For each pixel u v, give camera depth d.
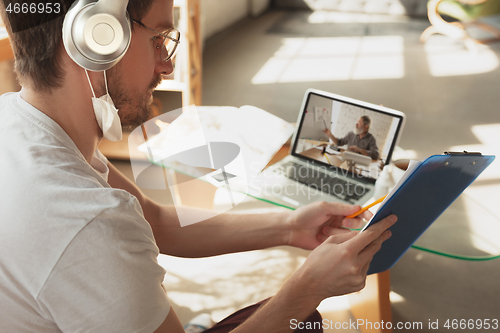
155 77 0.73
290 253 2.04
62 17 0.56
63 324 0.55
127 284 0.55
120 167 2.45
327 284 0.72
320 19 7.78
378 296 1.43
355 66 5.14
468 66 5.16
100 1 0.55
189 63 2.60
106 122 0.65
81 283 0.54
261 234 1.04
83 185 0.57
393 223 0.75
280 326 0.73
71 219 0.53
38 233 0.53
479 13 6.12
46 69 0.59
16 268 0.53
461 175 0.79
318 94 1.54
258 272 1.91
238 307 1.69
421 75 4.85
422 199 0.78
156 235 1.06
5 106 0.64
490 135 3.42
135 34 0.65
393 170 1.41
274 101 4.05
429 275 1.89
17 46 0.59
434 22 6.07
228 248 1.06
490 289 1.81
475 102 4.11
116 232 0.55
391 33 6.77
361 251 0.72
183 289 1.79
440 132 3.46
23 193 0.54
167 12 0.68
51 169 0.56
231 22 6.87
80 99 0.63
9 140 0.59
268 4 8.66
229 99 4.04
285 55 5.53
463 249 1.13
